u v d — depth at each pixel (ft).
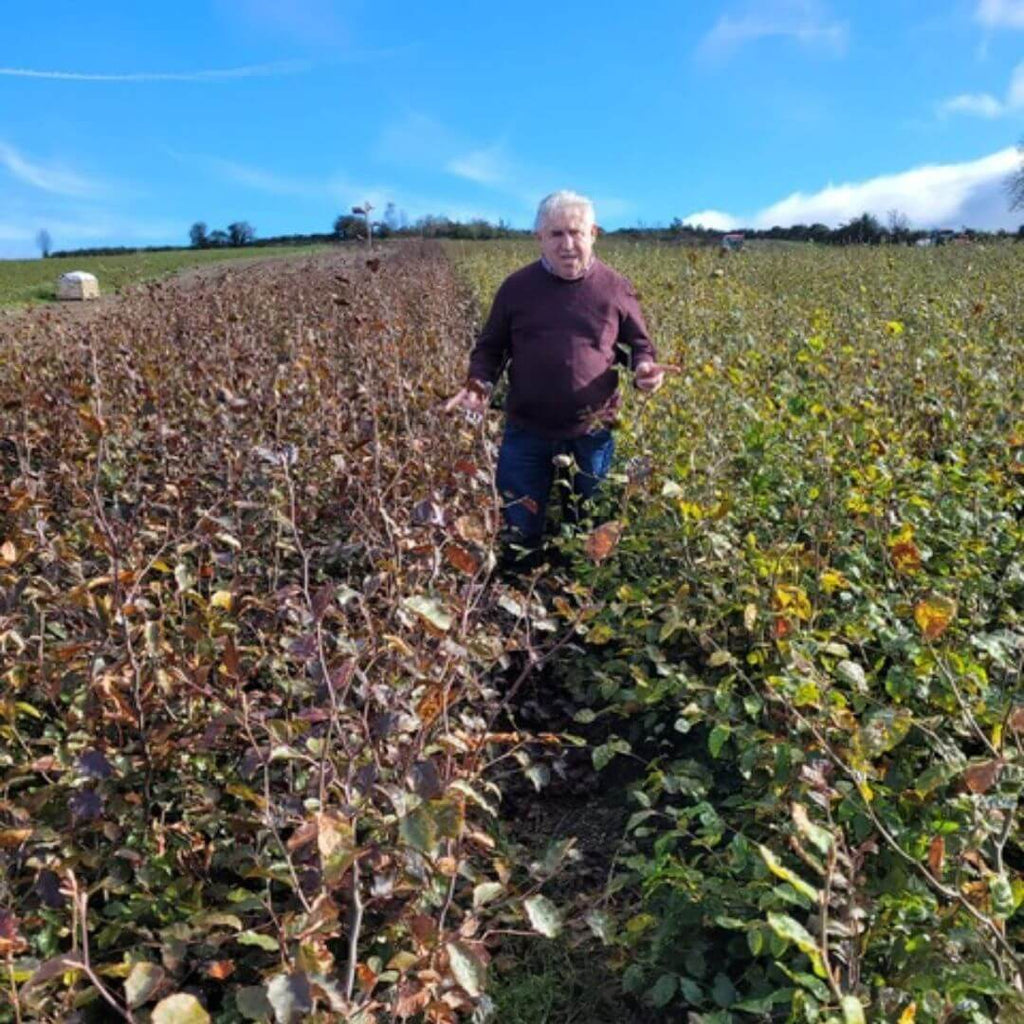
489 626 11.28
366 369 18.43
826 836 5.57
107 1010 7.55
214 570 11.31
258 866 7.16
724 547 11.48
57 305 56.18
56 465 15.37
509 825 10.44
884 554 11.11
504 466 16.03
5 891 6.98
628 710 10.52
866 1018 6.11
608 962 7.85
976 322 24.35
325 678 6.72
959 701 7.59
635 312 15.99
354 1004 5.77
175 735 8.59
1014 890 6.42
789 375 16.71
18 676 8.64
